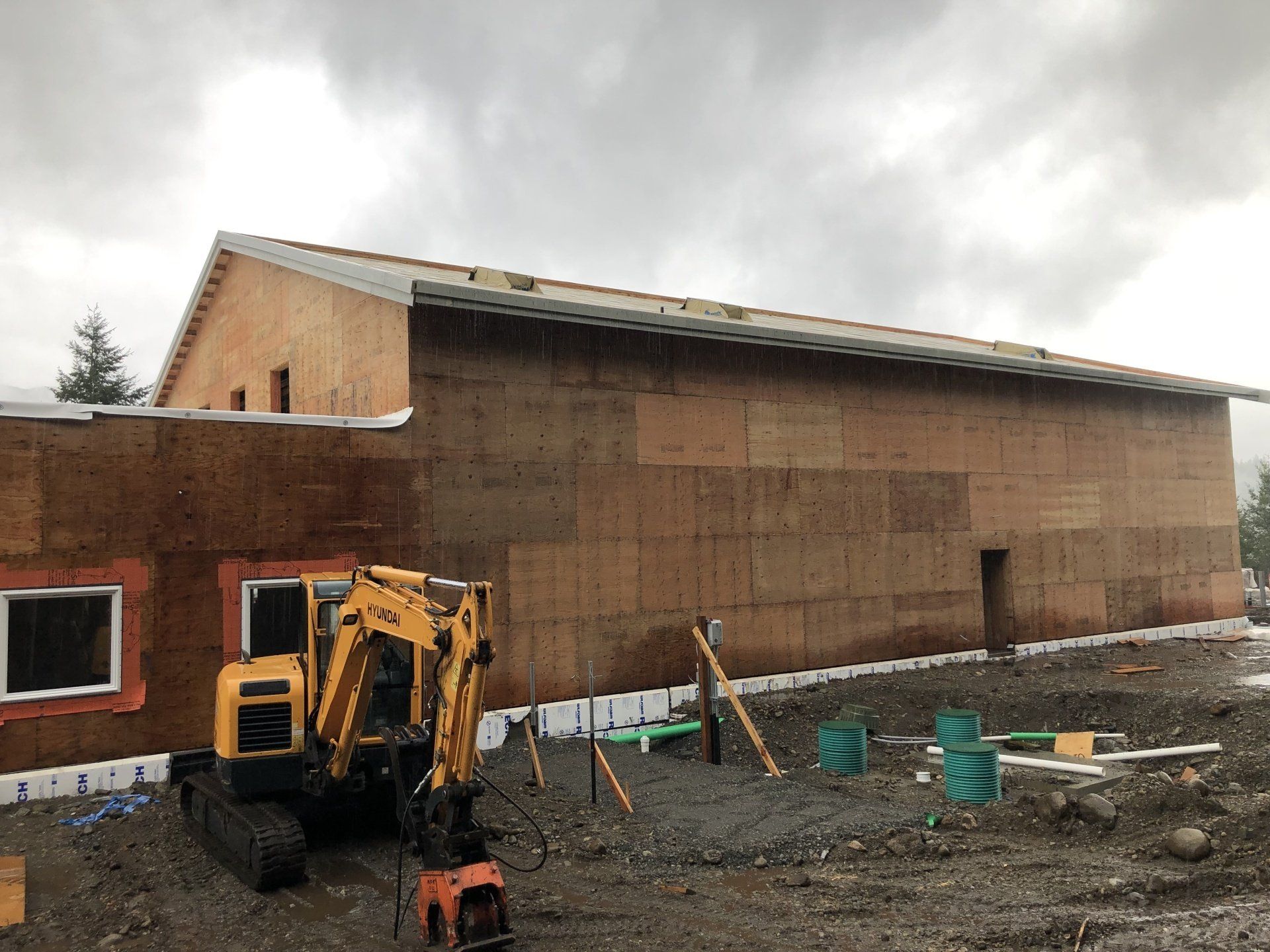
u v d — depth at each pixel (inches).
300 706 326.6
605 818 379.2
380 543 494.3
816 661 677.3
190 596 442.3
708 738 505.4
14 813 382.3
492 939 229.5
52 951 258.5
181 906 287.9
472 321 534.6
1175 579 948.0
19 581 403.5
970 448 788.6
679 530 613.3
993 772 425.4
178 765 426.0
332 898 291.3
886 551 724.7
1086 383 886.4
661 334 613.9
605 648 574.2
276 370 682.8
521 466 547.5
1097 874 308.2
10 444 406.0
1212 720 544.1
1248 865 307.4
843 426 706.8
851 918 275.6
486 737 514.3
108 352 1679.4
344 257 697.0
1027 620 816.3
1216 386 984.9
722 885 312.0
